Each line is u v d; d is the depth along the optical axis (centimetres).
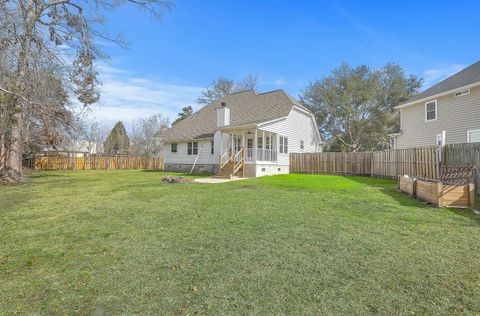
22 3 1112
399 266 319
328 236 433
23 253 378
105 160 3169
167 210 645
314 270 312
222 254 363
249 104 2255
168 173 2153
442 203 648
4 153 1482
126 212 630
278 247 386
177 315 229
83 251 383
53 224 535
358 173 1786
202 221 537
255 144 1639
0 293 269
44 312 235
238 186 1105
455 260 334
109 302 250
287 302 247
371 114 3322
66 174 2095
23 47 1058
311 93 3566
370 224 502
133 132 4650
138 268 323
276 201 746
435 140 1666
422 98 1727
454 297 252
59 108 1346
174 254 366
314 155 1969
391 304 242
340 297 254
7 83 1141
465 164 830
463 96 1490
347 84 3256
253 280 289
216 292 266
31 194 969
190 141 2238
